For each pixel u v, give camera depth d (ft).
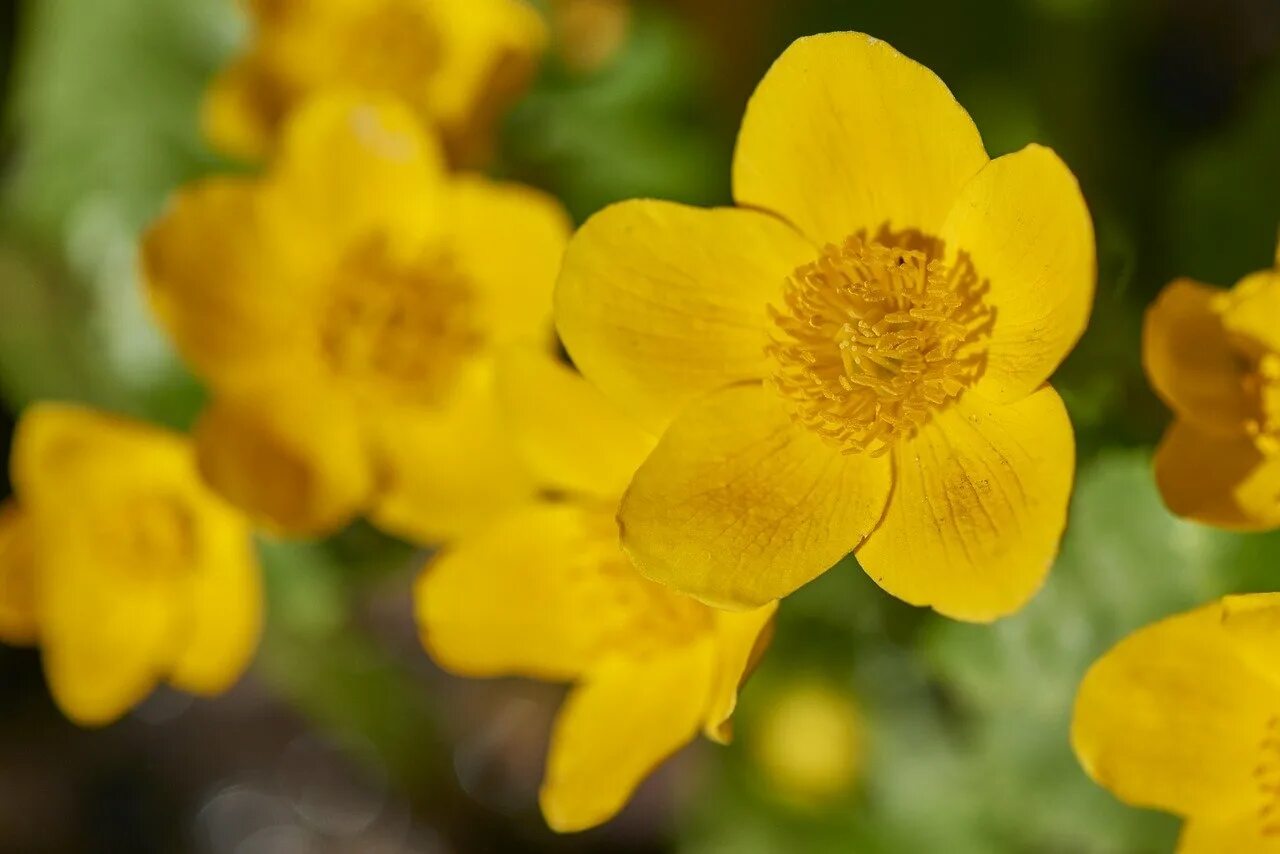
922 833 1.12
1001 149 1.12
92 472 1.06
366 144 1.02
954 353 0.90
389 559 1.16
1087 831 1.05
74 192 1.19
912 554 0.90
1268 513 0.90
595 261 0.91
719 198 1.16
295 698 1.26
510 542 0.97
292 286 1.04
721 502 0.91
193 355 1.03
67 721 1.35
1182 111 1.21
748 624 0.90
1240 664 0.89
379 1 1.09
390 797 1.34
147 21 1.20
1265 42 1.22
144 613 1.07
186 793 1.36
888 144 0.90
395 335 1.02
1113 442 1.00
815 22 1.15
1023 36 1.14
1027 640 1.02
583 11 1.16
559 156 1.16
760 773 1.14
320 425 1.04
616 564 0.95
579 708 0.96
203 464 1.01
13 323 1.19
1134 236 1.10
